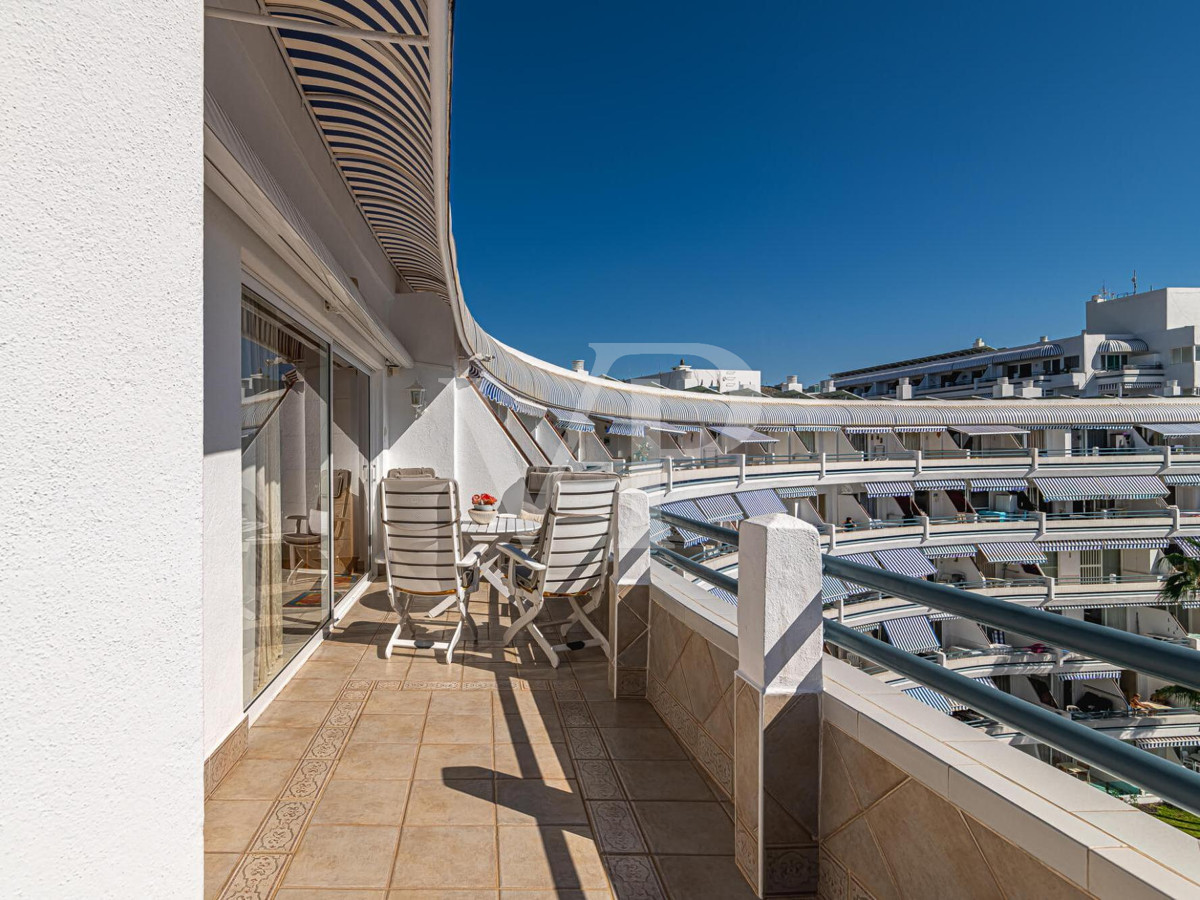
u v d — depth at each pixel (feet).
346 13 9.17
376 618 20.67
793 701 7.36
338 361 20.75
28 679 2.70
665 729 12.29
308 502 16.58
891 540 78.79
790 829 7.37
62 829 2.81
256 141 10.74
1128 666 4.31
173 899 3.28
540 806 9.51
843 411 97.14
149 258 3.20
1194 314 142.82
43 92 2.79
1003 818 4.80
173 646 3.28
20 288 2.68
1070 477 95.04
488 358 30.66
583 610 18.07
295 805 9.46
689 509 62.03
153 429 3.20
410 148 12.58
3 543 2.62
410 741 11.69
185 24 3.45
